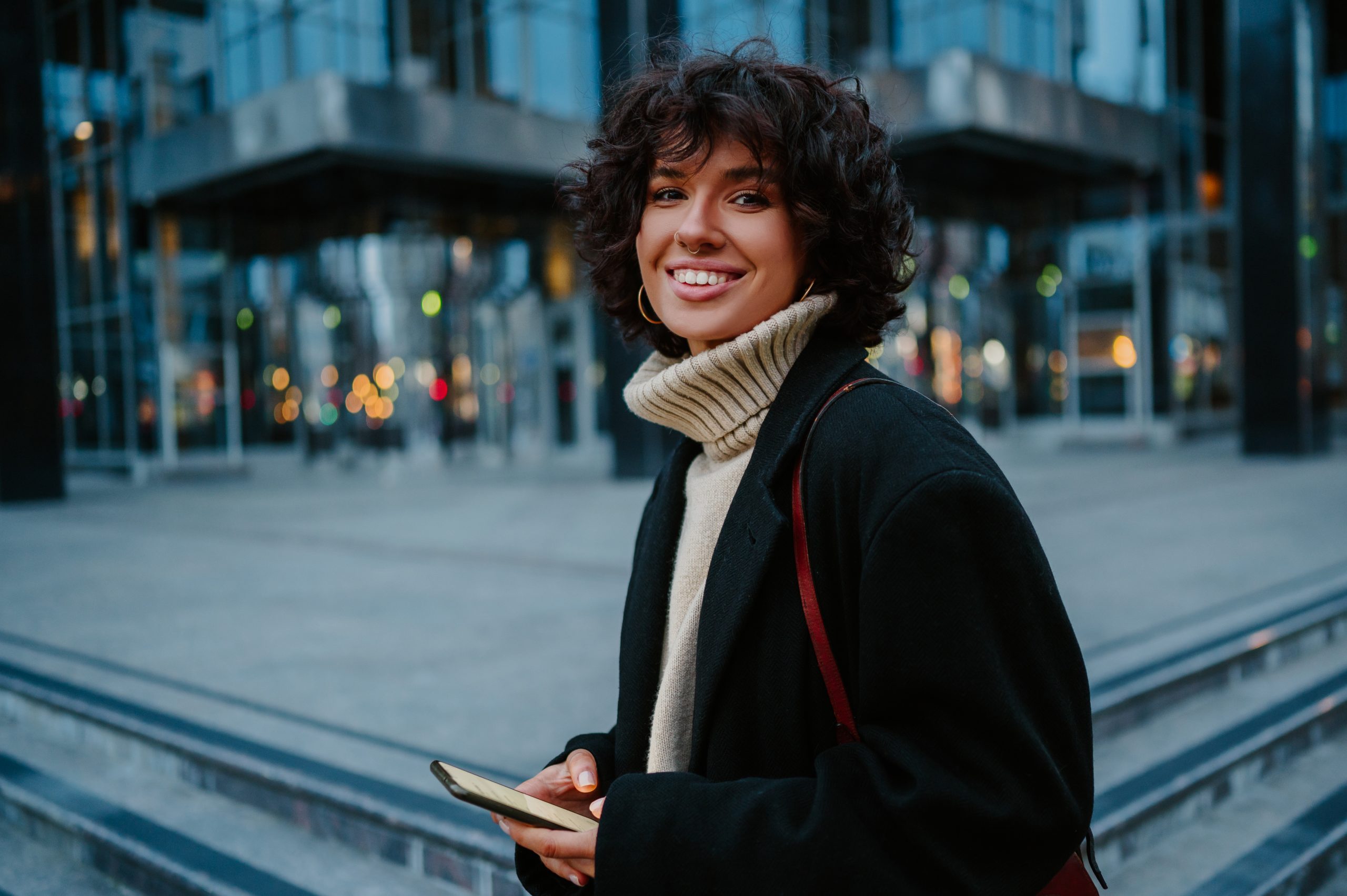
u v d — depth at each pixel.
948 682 0.79
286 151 13.45
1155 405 17.77
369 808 2.88
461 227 16.61
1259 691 4.06
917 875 0.79
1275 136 13.91
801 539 0.94
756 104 0.97
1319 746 3.76
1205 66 18.36
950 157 15.80
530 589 6.21
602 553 7.47
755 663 0.96
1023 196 18.64
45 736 3.97
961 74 13.62
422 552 7.73
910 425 0.89
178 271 16.50
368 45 16.12
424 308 16.52
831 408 0.96
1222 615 4.80
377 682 4.17
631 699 1.16
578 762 1.20
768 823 0.83
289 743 3.41
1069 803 0.81
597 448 18.72
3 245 12.09
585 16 16.67
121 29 15.91
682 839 0.84
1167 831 3.00
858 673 0.91
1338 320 19.61
